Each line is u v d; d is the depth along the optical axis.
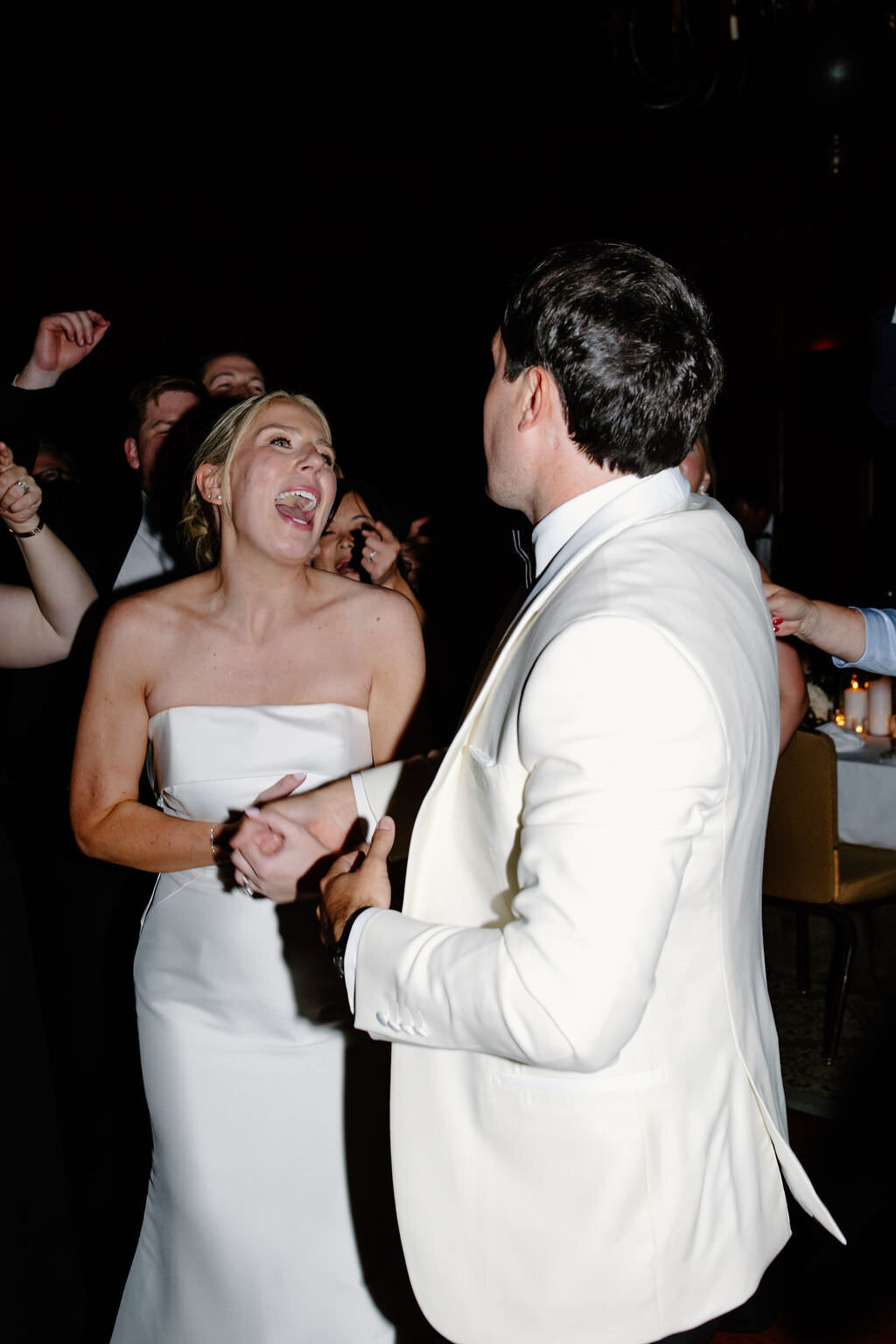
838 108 3.64
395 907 1.63
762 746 1.07
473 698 1.34
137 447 2.55
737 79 5.29
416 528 3.79
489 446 1.19
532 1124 1.07
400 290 6.42
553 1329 1.06
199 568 1.98
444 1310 1.11
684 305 1.10
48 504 2.49
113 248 5.84
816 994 3.42
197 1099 1.72
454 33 5.99
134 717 1.81
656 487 1.12
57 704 2.31
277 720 1.78
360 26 5.88
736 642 1.04
